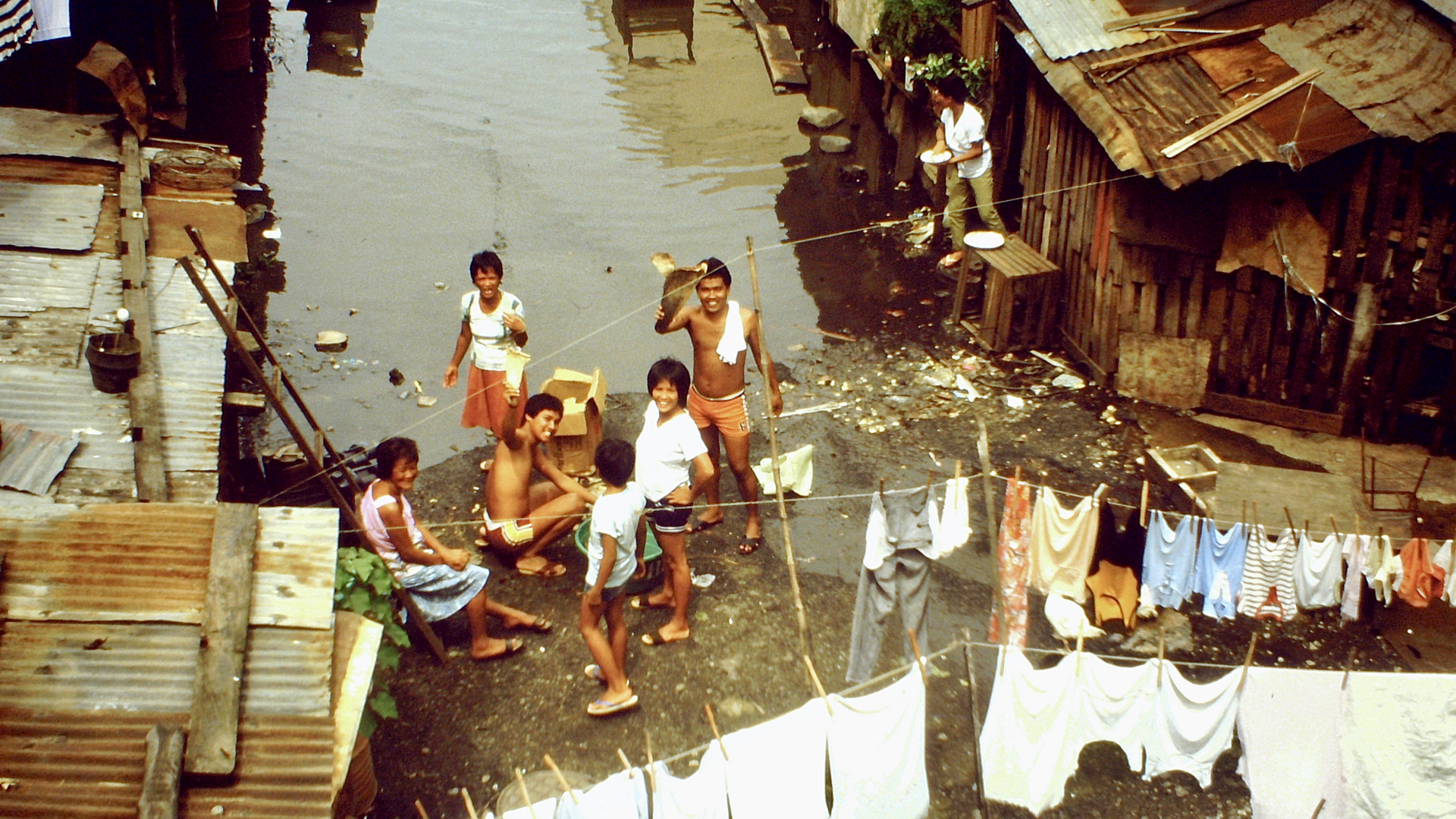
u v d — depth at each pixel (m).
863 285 10.23
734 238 11.10
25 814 3.50
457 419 8.19
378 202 11.64
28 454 4.72
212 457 5.02
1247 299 7.79
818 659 6.05
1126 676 4.52
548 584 6.62
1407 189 7.09
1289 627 6.28
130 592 4.07
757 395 8.51
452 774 5.34
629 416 8.20
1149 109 7.71
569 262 10.55
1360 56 7.52
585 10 18.31
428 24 17.31
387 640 5.25
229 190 7.18
